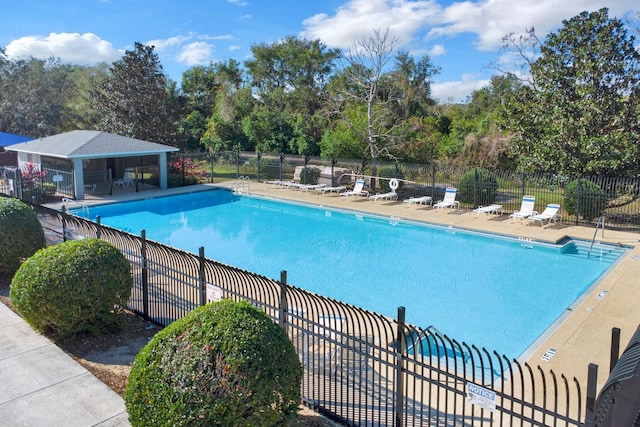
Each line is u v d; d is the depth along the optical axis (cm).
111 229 911
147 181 2694
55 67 4888
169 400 407
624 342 755
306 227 1833
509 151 2527
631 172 1742
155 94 3228
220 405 402
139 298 858
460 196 2011
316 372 635
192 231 1783
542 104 1953
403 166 2273
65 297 700
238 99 4634
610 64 1806
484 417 542
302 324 577
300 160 2906
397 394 483
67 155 2131
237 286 665
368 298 1083
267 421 421
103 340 750
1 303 893
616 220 1686
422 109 3953
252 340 433
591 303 925
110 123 3195
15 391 593
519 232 1556
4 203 1015
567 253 1435
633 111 1772
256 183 2766
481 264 1341
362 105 3262
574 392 607
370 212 1927
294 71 5194
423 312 995
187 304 759
